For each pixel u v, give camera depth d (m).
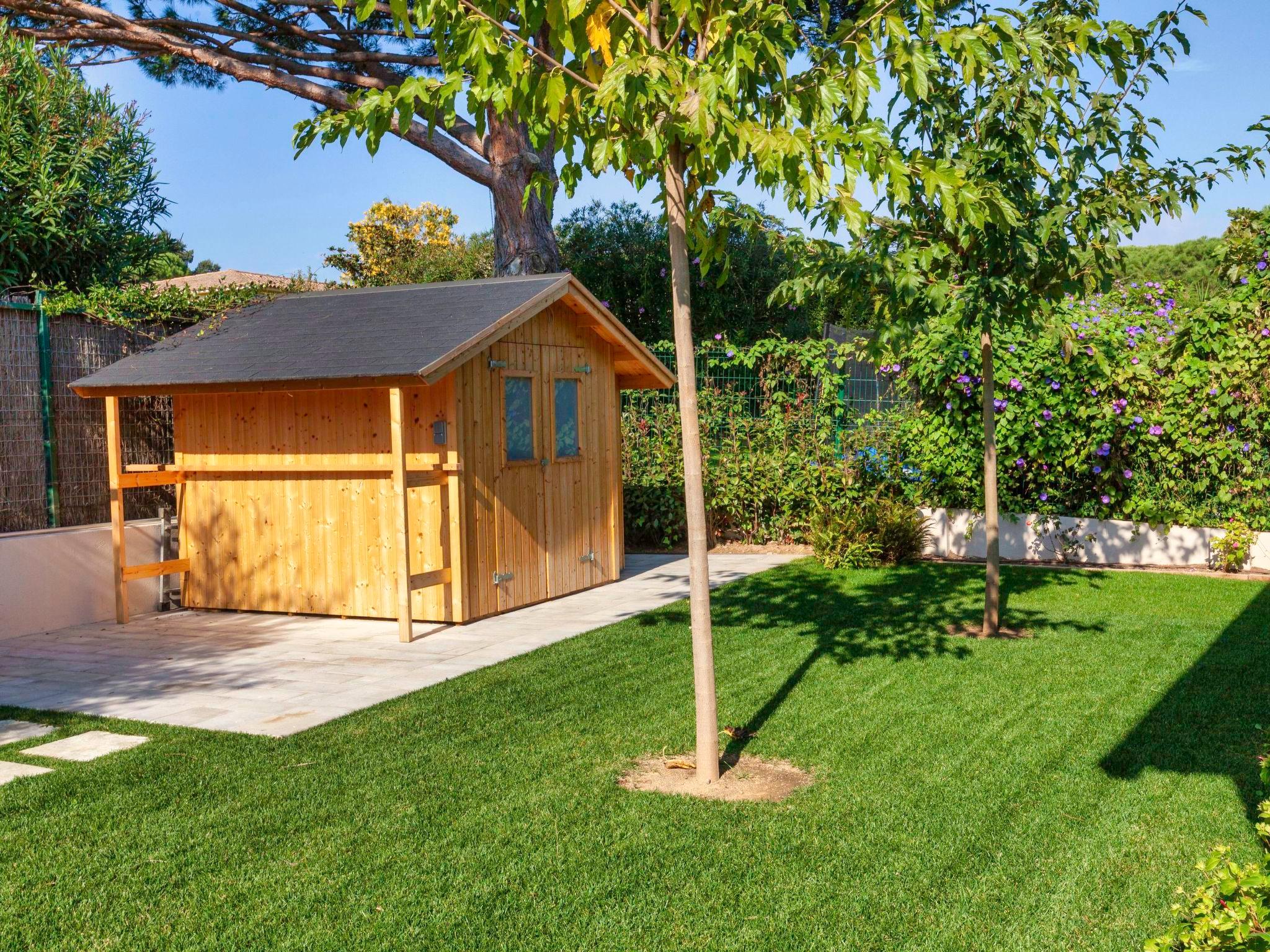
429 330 9.09
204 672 7.59
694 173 5.24
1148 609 9.02
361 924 3.62
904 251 6.34
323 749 5.58
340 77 13.91
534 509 10.30
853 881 3.88
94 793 4.94
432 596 9.34
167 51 13.61
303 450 9.73
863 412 13.22
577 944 3.46
